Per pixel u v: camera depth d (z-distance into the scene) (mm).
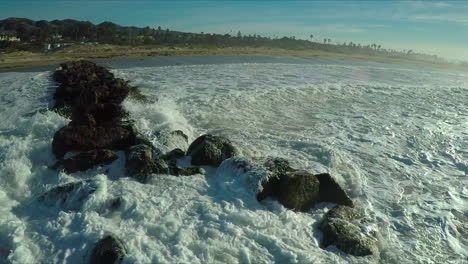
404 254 7398
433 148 13312
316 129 14445
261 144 12273
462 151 13133
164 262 6254
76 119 11500
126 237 6797
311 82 23922
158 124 13367
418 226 8406
